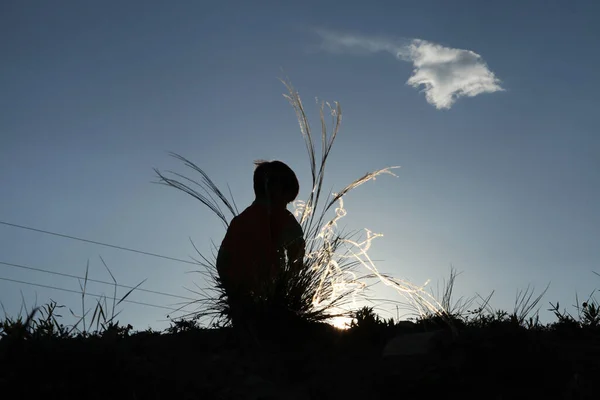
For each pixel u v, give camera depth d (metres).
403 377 3.12
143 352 3.51
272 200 4.29
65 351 3.09
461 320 3.95
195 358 3.49
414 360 3.29
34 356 3.04
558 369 3.10
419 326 4.07
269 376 3.33
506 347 3.13
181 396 3.03
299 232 4.16
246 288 4.02
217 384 3.18
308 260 4.10
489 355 3.13
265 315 3.84
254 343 3.75
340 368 3.38
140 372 3.14
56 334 3.36
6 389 2.91
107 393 2.99
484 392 3.04
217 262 4.16
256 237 4.14
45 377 2.98
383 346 3.68
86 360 3.08
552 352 3.17
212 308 4.06
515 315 3.86
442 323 3.92
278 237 4.18
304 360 3.46
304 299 3.97
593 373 3.13
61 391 2.93
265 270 4.11
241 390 3.15
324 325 4.02
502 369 3.08
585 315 4.07
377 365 3.38
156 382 3.09
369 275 4.04
